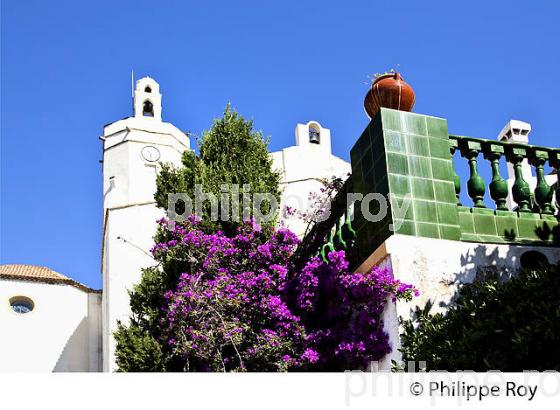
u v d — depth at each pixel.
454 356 6.60
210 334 10.45
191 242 12.07
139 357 12.85
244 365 10.35
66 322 30.94
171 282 13.27
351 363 7.76
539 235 8.12
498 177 8.35
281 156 33.25
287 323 9.80
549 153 8.65
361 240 8.23
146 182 34.53
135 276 29.61
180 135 36.88
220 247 11.74
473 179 8.24
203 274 11.45
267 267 11.25
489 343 6.54
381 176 7.86
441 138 8.09
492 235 7.96
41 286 31.00
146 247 30.25
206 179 13.98
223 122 15.24
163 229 13.62
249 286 10.59
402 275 7.45
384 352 7.38
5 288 30.41
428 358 6.78
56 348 30.39
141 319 13.69
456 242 7.73
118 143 35.31
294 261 10.86
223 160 14.51
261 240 12.40
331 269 8.55
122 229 30.53
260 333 10.20
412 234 7.62
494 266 7.78
